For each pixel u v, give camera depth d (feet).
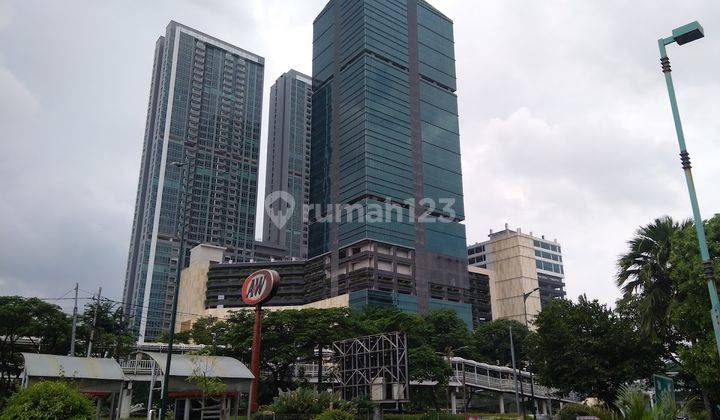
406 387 156.76
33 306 183.42
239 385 139.23
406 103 537.24
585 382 130.52
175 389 130.41
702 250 58.54
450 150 558.56
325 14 603.26
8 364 186.60
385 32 548.72
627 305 115.85
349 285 462.19
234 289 536.42
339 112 537.24
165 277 639.76
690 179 60.03
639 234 107.86
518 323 379.14
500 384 275.80
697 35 62.44
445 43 608.19
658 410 50.11
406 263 475.72
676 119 62.13
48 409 68.69
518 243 592.60
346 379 184.03
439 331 340.18
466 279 513.86
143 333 604.08
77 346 201.57
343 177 507.30
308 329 198.80
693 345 96.22
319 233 520.01
